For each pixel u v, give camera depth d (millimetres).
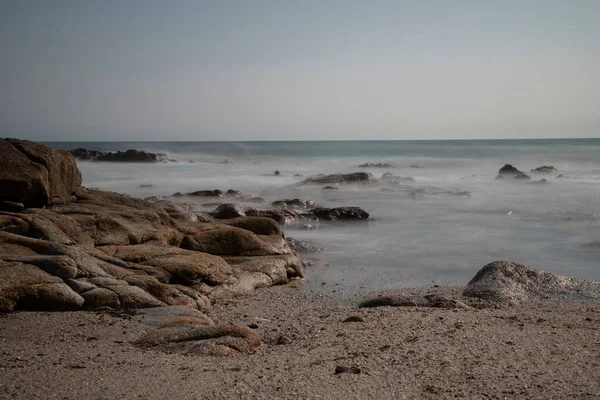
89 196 20547
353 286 17297
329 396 7977
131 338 10750
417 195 39969
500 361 9406
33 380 8297
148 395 7902
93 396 7801
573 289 15414
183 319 11906
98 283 13156
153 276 14570
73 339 10562
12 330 10914
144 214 18547
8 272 12586
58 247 14094
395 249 22859
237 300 15359
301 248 22312
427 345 10250
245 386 8297
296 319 13398
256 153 101125
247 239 19109
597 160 77812
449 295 15266
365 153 100750
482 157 87562
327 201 37812
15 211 16719
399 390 8211
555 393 8109
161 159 76438
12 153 17703
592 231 26328
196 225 19781
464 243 23938
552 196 39281
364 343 10492
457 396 8031
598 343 10383
